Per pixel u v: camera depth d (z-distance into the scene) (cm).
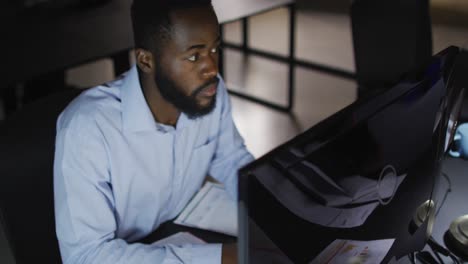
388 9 199
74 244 106
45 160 108
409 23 198
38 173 107
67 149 106
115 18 284
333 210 75
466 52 175
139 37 102
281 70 406
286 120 334
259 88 378
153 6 98
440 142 101
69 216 106
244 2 306
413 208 97
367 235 85
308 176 69
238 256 69
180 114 117
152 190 120
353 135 73
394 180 86
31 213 108
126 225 123
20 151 105
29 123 108
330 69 394
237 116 342
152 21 98
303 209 71
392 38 202
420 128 90
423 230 106
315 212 73
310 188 70
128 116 112
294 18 322
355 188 77
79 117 109
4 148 103
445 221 122
